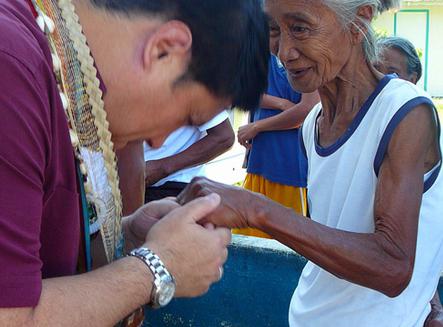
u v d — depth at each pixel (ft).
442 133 5.21
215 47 3.44
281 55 4.97
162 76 3.43
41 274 3.24
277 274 8.25
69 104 3.36
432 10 56.34
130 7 3.36
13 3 3.21
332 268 4.58
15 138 2.87
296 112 10.97
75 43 3.34
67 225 3.40
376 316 5.00
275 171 11.39
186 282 3.62
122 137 3.72
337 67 4.92
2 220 2.85
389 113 4.67
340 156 5.10
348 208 4.95
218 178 23.09
